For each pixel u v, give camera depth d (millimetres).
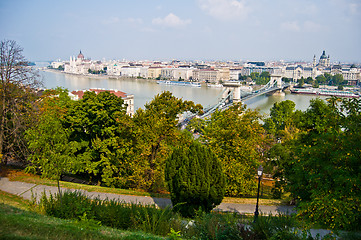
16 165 40094
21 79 31484
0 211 14523
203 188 20312
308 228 15961
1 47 29797
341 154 17453
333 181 18078
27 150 31328
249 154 34250
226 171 32281
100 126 36688
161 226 15555
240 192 32719
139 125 31906
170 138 31797
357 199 16344
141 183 30484
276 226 15852
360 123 20625
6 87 30250
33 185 26484
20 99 32469
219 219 17000
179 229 15836
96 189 27250
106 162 34219
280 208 27547
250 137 35719
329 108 24609
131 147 33031
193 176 20328
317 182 18438
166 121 30734
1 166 32938
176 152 21922
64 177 41812
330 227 17797
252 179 34625
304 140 31344
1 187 25438
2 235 11336
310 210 17453
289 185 26797
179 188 20641
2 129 30703
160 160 31047
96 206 17016
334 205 16500
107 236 13031
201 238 14859
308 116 31266
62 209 16453
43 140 28000
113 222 15914
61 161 24094
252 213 25484
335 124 22750
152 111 32406
